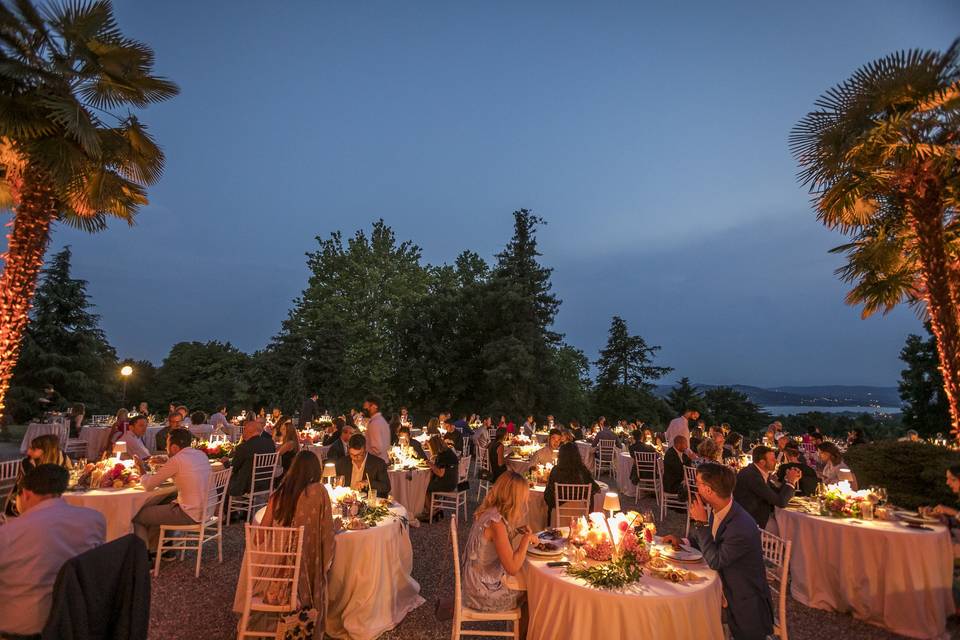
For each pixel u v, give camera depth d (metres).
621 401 43.66
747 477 6.68
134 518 6.41
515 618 4.32
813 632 5.43
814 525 6.12
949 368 9.09
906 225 10.35
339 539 5.05
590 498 7.50
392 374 31.94
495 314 31.72
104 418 17.22
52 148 9.00
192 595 5.83
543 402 31.39
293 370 31.52
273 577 4.48
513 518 4.41
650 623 3.59
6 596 3.13
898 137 8.99
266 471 9.06
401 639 5.03
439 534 8.84
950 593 5.52
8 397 26.61
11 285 9.20
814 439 15.07
